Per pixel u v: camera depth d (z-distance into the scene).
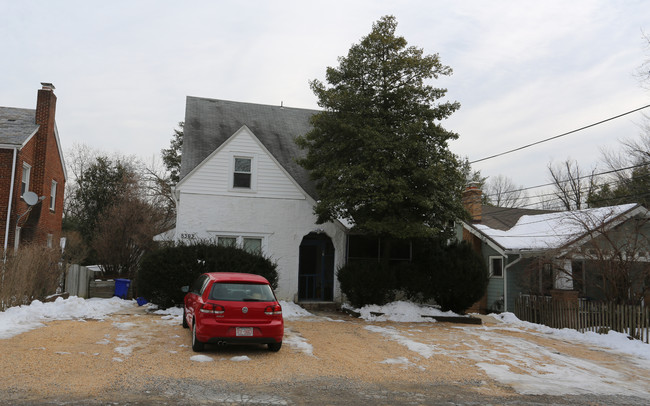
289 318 15.34
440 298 17.30
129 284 23.02
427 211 16.41
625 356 11.63
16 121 23.05
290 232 19.16
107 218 30.03
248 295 9.68
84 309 14.86
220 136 21.23
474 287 16.98
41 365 8.00
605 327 13.99
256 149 19.27
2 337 9.92
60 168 26.45
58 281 16.56
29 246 15.34
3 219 19.84
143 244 28.19
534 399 7.49
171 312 15.27
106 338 10.60
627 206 18.86
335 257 19.31
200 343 9.49
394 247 20.22
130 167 41.56
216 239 18.58
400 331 13.61
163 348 9.84
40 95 23.23
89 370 7.92
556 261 17.11
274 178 19.30
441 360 10.02
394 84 16.66
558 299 16.53
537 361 10.45
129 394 6.80
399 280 17.17
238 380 7.79
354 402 6.91
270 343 9.61
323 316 16.53
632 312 13.22
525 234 21.83
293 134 23.14
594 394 7.98
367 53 16.62
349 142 16.25
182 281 15.61
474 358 10.38
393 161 15.48
